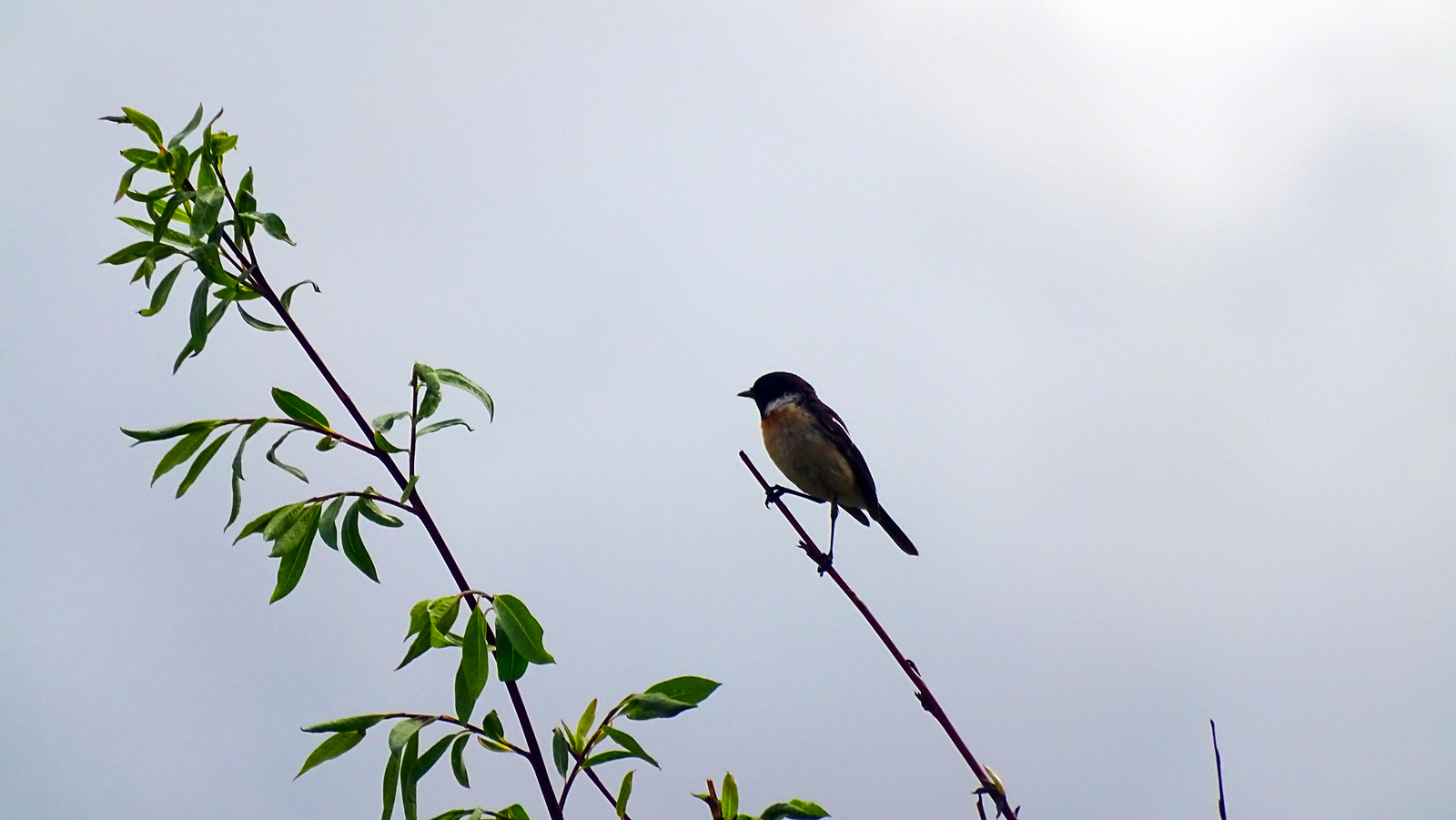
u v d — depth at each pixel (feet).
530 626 21.45
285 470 23.25
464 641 21.22
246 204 24.08
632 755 21.68
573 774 21.21
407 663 20.99
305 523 22.81
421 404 23.27
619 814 21.57
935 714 23.21
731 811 22.21
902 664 24.17
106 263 23.44
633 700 21.90
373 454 23.39
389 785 21.45
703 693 21.93
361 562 22.75
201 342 23.22
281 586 22.43
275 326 23.65
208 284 23.32
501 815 21.54
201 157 24.43
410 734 20.88
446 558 22.58
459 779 21.22
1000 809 21.52
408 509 22.98
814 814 21.88
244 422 23.44
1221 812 20.26
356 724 21.45
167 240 23.61
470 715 20.83
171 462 23.25
